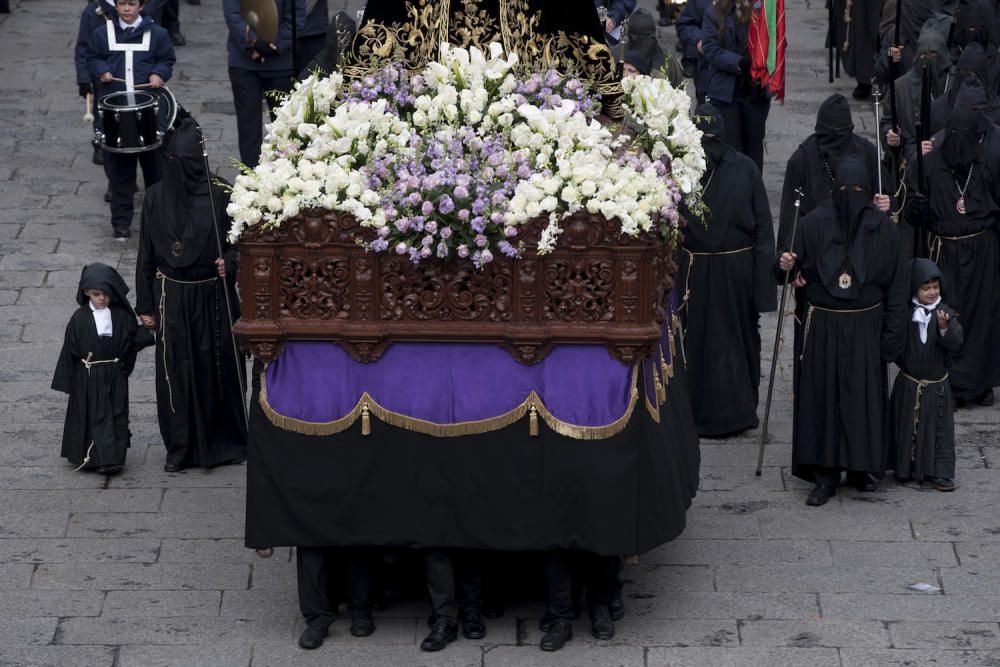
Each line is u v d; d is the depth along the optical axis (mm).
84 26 22953
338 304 13164
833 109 17609
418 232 12875
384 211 12828
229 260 16328
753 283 17391
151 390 18547
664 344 14266
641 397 13266
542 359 13180
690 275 17250
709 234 17125
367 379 13227
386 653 13445
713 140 17094
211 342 16562
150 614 14000
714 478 16531
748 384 17469
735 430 17438
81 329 16359
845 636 13602
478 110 13422
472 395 13195
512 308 13062
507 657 13375
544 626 13680
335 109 13922
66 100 27531
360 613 13766
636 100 13984
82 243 22203
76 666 13195
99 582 14484
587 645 13539
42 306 20328
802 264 15836
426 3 13977
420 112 13523
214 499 16109
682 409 14617
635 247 12875
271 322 13164
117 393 16484
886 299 15727
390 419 13203
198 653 13422
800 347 15922
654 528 13406
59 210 23250
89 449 16422
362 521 13359
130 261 21703
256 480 13406
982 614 13922
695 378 17422
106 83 22859
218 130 26078
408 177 12875
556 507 13242
